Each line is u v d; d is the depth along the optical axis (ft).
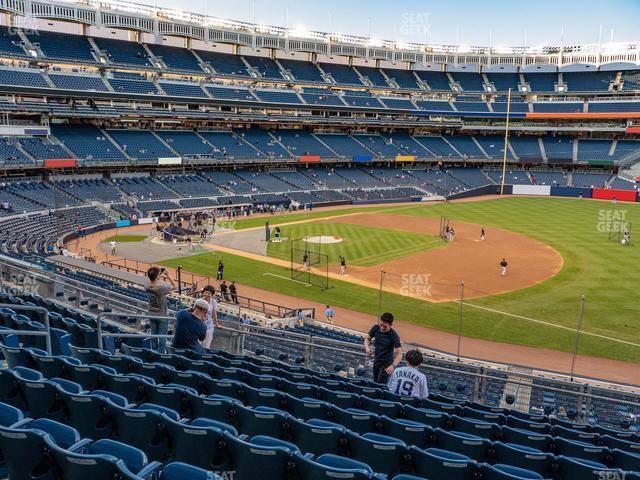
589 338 88.28
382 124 309.22
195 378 31.83
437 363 62.59
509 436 28.78
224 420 26.08
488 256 148.05
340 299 111.55
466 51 342.03
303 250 156.66
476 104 333.21
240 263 141.49
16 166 185.06
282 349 65.36
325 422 24.82
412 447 21.99
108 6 233.76
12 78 200.23
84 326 41.70
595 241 166.81
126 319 56.24
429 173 312.29
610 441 30.81
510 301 108.37
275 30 290.56
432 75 346.13
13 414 20.88
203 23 262.47
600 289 115.14
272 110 284.61
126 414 22.16
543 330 92.17
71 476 16.96
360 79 319.88
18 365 31.63
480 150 325.83
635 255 146.92
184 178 242.17
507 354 82.02
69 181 208.13
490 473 20.61
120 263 136.87
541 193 301.63
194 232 173.68
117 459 16.33
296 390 34.06
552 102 322.34
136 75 245.45
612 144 312.91
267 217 222.28
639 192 270.87
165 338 43.65
